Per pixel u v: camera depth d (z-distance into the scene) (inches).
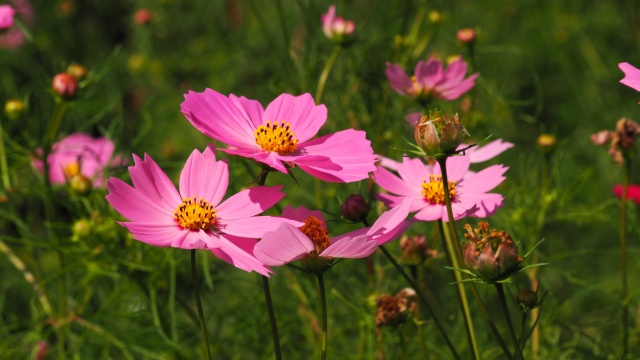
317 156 34.0
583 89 74.2
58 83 43.3
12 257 46.1
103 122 68.0
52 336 49.5
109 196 33.8
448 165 37.0
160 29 72.9
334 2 60.4
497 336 34.1
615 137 40.6
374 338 43.4
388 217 33.3
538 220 45.8
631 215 45.4
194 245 33.0
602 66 75.0
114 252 43.7
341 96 50.1
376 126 48.8
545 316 44.9
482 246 33.4
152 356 44.9
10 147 45.5
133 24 74.7
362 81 50.3
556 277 56.9
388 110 49.0
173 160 61.6
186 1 73.1
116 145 45.0
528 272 44.6
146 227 33.8
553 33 76.6
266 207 34.2
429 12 54.8
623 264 41.4
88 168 49.0
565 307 53.4
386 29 52.6
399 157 47.7
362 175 34.2
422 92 41.4
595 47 77.0
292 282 45.7
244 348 46.5
